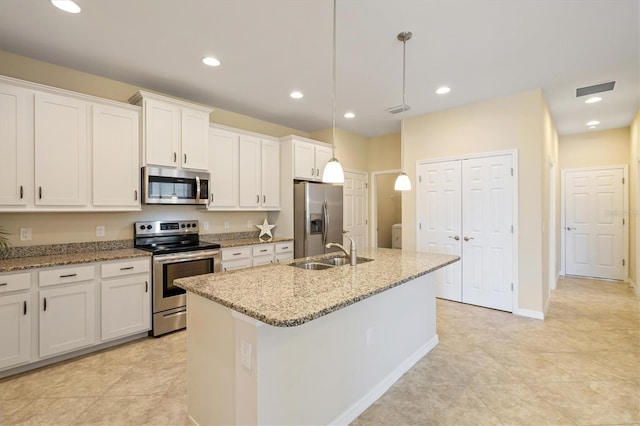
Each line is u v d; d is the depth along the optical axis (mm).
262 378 1407
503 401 2076
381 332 2221
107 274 2764
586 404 2035
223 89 3557
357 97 3805
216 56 2801
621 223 5285
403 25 2342
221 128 3898
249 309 1342
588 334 3137
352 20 2279
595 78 3275
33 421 1876
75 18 2230
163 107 3270
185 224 3791
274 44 2605
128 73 3123
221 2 2068
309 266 2658
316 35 2475
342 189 4898
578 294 4547
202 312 1763
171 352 2762
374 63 2943
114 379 2326
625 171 5223
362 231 5730
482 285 3961
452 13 2197
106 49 2664
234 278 1945
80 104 2795
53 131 2646
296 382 1581
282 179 4598
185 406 2018
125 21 2271
